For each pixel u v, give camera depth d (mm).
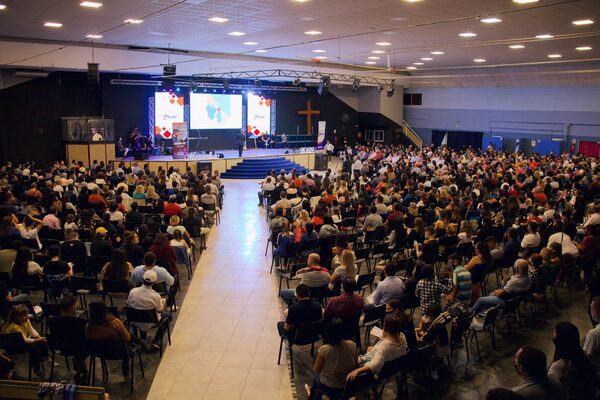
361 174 20688
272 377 6668
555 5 11539
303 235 10359
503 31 15398
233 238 13984
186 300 9352
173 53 22594
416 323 8227
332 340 5121
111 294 7949
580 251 9805
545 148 28781
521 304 9188
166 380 6555
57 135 24125
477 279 7934
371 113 35906
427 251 9109
